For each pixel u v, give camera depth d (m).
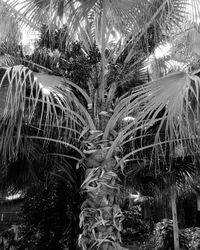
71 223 5.91
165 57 5.84
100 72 4.51
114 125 4.08
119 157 4.18
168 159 5.90
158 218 13.20
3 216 9.59
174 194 6.92
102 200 3.79
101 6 4.21
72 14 3.96
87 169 4.02
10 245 7.71
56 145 5.17
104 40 4.49
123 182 6.17
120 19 4.32
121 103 3.84
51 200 6.82
